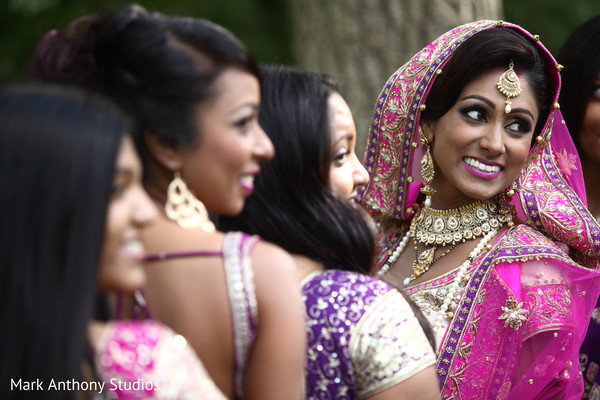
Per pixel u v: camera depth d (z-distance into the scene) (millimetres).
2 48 8883
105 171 1646
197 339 1991
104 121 1674
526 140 3203
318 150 2404
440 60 3236
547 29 9219
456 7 5699
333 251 2414
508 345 3111
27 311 1576
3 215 1588
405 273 3453
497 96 3146
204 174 2057
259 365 1993
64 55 2092
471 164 3203
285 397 2002
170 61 1990
